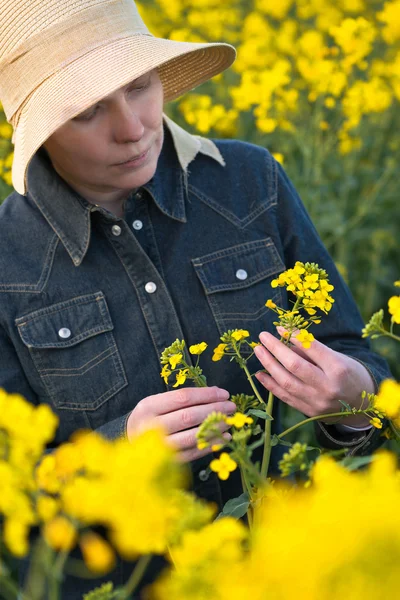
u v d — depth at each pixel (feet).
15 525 3.63
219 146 6.25
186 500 3.49
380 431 5.54
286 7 16.02
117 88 4.72
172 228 5.87
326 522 2.67
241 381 5.84
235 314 5.85
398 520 2.61
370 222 12.10
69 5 4.96
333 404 5.05
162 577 5.61
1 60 5.05
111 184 5.23
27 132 5.00
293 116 11.89
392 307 4.24
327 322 6.06
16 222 5.79
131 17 5.13
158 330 5.71
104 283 5.71
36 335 5.65
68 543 3.62
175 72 5.97
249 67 13.83
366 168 11.98
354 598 2.65
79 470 4.05
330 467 3.02
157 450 3.05
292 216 6.18
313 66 11.32
